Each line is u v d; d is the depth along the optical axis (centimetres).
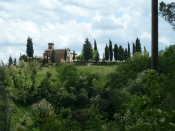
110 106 6881
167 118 795
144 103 849
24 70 10725
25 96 9281
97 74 10775
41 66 15325
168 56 990
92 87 9494
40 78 11962
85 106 8638
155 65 1395
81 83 10031
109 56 17288
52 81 10812
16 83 9612
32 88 9719
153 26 1402
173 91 892
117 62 17112
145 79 925
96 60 17275
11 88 9100
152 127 812
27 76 10331
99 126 1625
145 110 827
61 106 8925
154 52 1398
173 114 792
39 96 9562
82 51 17850
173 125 776
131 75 8350
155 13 1398
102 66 16325
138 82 5819
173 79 907
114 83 8438
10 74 9669
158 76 916
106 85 8831
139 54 9675
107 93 7438
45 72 12850
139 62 9031
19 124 6194
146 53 9844
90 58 17350
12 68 9812
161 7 1886
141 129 869
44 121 2750
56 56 19225
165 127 795
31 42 18025
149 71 923
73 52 18775
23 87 9606
